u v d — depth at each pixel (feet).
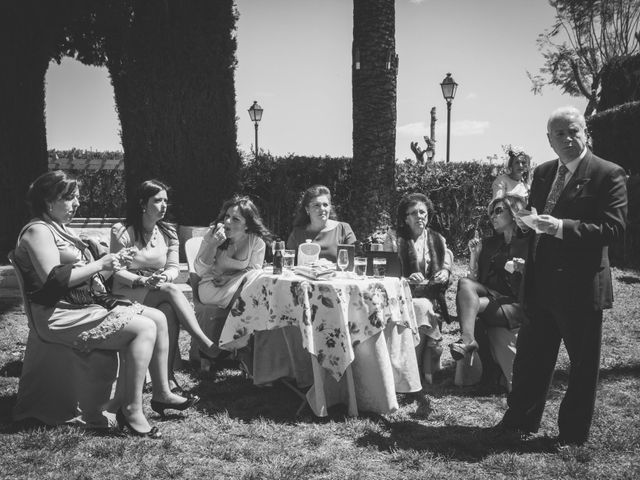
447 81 61.05
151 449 12.10
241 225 18.04
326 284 14.34
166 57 33.04
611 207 11.66
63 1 34.81
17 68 34.40
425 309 17.31
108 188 57.93
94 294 13.97
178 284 28.09
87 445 12.11
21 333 21.72
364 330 14.47
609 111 47.26
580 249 11.90
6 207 34.55
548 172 12.82
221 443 12.59
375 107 32.45
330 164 41.29
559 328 12.51
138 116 33.40
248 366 17.20
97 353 13.15
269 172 40.52
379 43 32.14
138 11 32.89
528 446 12.63
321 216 19.06
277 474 11.03
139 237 17.01
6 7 33.27
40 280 13.10
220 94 34.50
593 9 81.97
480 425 14.07
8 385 15.79
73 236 13.96
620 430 13.25
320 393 14.17
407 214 18.79
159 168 33.53
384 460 12.01
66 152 72.95
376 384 14.58
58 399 13.35
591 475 11.15
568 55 86.48
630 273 37.45
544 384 13.09
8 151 34.42
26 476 10.71
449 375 18.28
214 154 34.47
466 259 44.06
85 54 42.47
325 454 12.17
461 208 44.86
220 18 34.04
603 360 19.30
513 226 16.96
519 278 16.06
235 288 17.57
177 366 17.80
